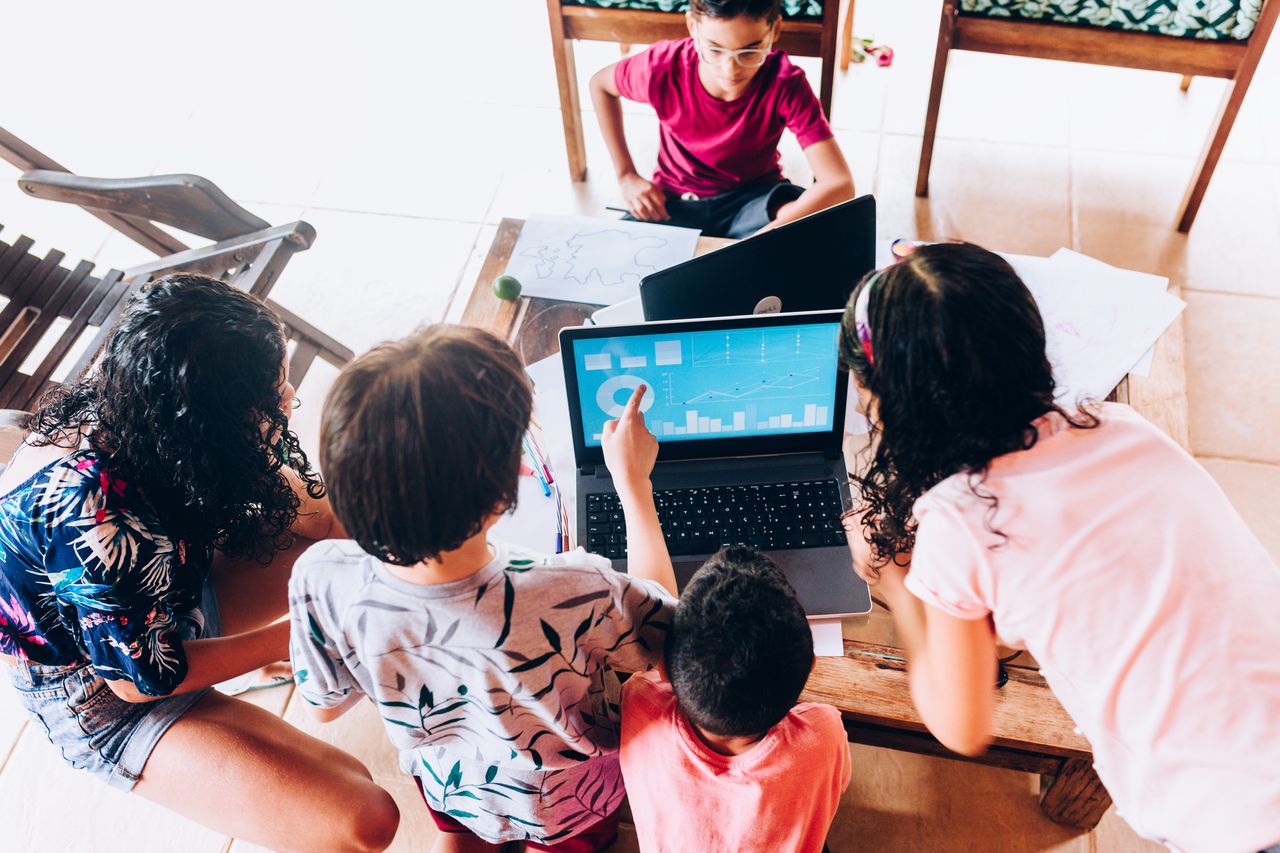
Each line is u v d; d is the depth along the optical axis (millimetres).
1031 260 1512
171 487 1161
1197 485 854
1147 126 2602
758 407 1275
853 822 1551
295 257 2510
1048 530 811
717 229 2027
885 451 880
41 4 3314
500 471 734
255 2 3271
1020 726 1137
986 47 2180
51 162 1886
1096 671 849
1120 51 2105
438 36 3084
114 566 1101
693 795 965
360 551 854
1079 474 823
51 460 1117
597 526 1264
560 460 1364
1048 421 840
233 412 1081
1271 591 846
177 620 1268
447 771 1172
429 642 847
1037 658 894
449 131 2793
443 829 1422
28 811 1658
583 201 2580
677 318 1402
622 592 901
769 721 905
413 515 704
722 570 928
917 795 1566
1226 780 831
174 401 1046
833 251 1370
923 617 1072
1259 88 2652
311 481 1477
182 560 1218
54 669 1257
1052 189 2484
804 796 966
